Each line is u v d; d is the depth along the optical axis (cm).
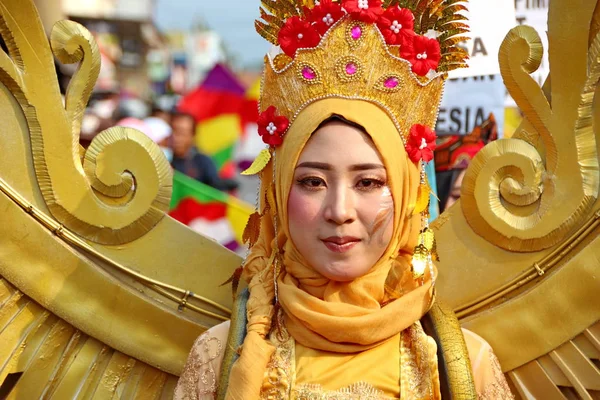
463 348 131
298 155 130
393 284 139
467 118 213
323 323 130
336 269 130
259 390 128
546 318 147
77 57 149
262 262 146
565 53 144
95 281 151
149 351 154
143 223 154
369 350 132
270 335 138
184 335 155
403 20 134
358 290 133
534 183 147
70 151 150
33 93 147
